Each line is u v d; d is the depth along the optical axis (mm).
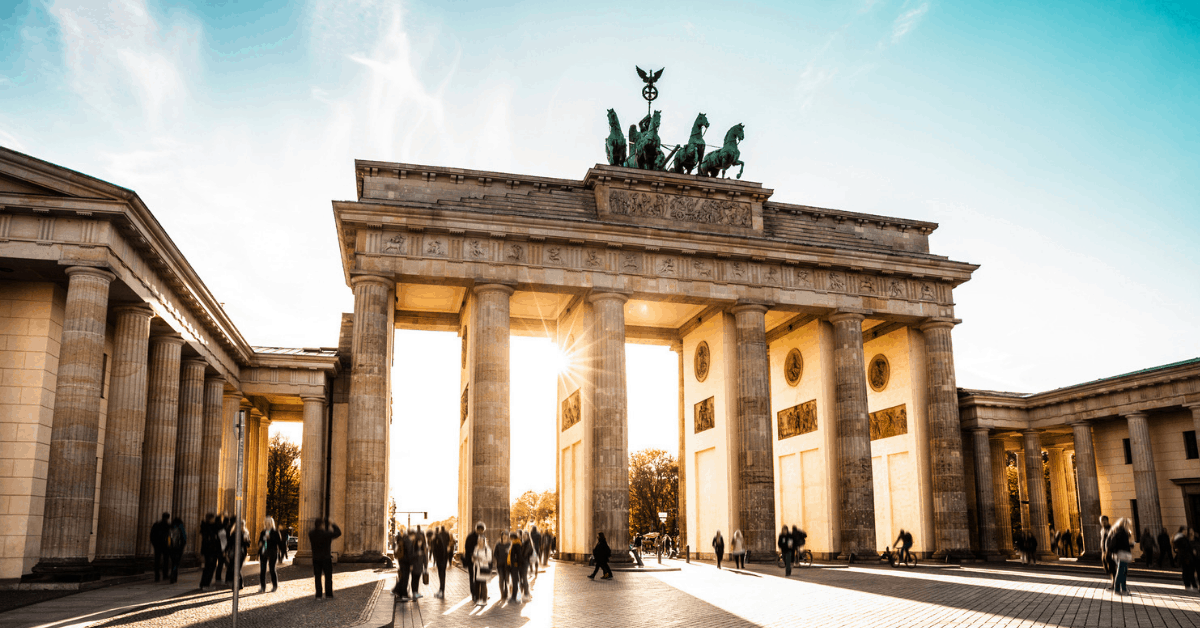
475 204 73000
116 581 46625
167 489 58000
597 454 70938
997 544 92812
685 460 89625
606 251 74188
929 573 59844
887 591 43719
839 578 54281
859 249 80375
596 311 73375
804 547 75312
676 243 75062
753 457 74875
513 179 75062
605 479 70250
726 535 77125
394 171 73125
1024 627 28797
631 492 199250
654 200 77125
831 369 83062
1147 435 77625
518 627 29453
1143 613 32938
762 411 75688
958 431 82188
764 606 36469
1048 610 34156
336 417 83625
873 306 81812
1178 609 34375
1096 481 82875
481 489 67188
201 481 70750
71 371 44312
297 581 49406
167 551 48000
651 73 85125
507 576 40062
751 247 77062
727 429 78500
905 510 84688
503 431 68375
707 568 66812
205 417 71562
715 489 81062
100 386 45688
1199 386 72500
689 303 78562
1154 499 75938
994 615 32469
